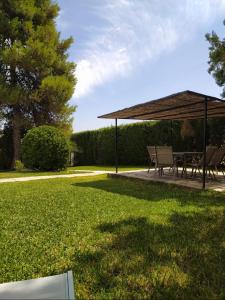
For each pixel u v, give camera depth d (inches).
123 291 99.8
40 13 707.4
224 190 268.2
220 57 466.0
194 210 200.8
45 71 692.1
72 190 295.0
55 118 734.5
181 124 582.6
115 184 336.5
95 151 792.9
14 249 138.3
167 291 99.5
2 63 685.3
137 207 213.3
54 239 150.3
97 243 143.0
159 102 307.3
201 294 97.7
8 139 761.0
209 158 331.0
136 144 680.4
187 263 119.7
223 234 152.3
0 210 211.5
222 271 112.9
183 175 380.8
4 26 668.1
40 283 87.9
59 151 560.4
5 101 651.5
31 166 570.6
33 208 216.4
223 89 486.9
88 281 107.2
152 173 414.9
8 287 86.4
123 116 421.1
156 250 132.6
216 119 509.7
